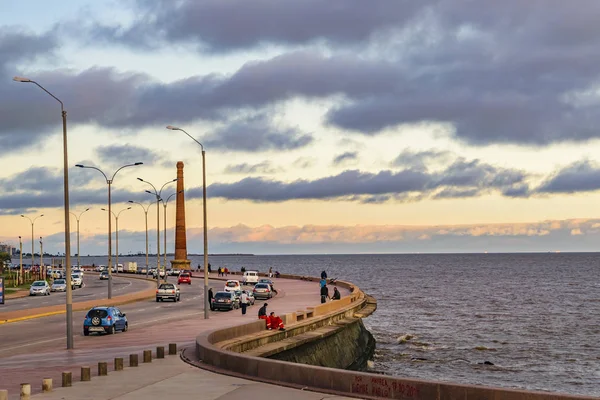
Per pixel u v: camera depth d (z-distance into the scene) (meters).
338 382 20.22
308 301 71.31
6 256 179.00
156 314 58.34
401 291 148.62
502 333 78.75
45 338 41.00
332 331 47.59
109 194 76.62
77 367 27.67
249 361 23.50
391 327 84.50
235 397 19.67
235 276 139.38
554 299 124.62
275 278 131.25
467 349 67.19
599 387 50.62
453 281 190.12
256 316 55.47
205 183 54.91
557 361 60.78
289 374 21.86
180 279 116.94
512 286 164.38
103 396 20.20
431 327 84.44
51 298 86.12
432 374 54.94
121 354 31.83
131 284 120.69
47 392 20.98
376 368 57.47
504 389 16.78
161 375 24.09
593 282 179.12
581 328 82.75
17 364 29.14
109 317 42.09
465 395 17.34
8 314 57.62
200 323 48.84
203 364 26.44
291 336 42.19
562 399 15.86
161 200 97.56
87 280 139.75
